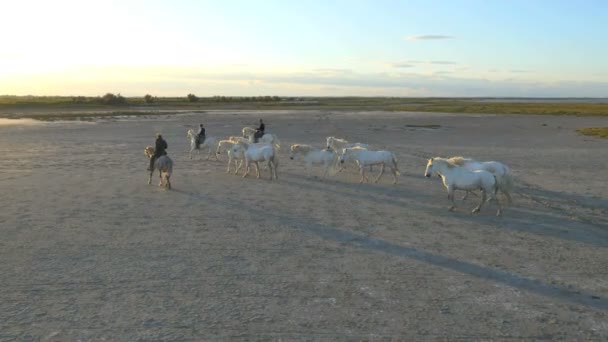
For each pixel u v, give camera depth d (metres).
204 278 10.41
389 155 21.75
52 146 35.03
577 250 12.60
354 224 14.91
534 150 35.72
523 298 9.55
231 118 72.25
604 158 30.98
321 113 90.06
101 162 27.22
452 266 11.30
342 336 7.93
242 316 8.62
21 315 8.58
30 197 17.91
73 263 11.21
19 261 11.29
